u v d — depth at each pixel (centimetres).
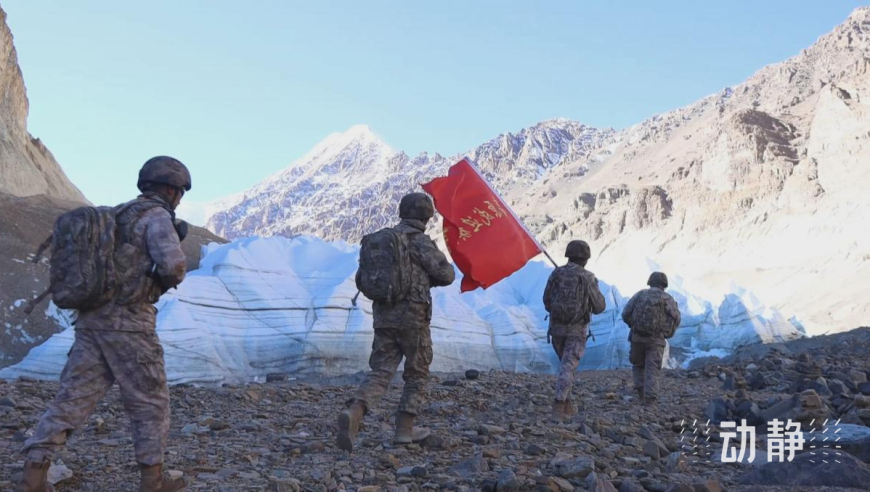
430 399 922
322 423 720
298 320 1728
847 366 1309
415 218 609
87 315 386
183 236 410
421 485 471
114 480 463
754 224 11756
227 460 527
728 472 558
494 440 643
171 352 1506
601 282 2347
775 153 13175
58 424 378
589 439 659
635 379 1023
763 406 840
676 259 12169
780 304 8188
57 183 3981
